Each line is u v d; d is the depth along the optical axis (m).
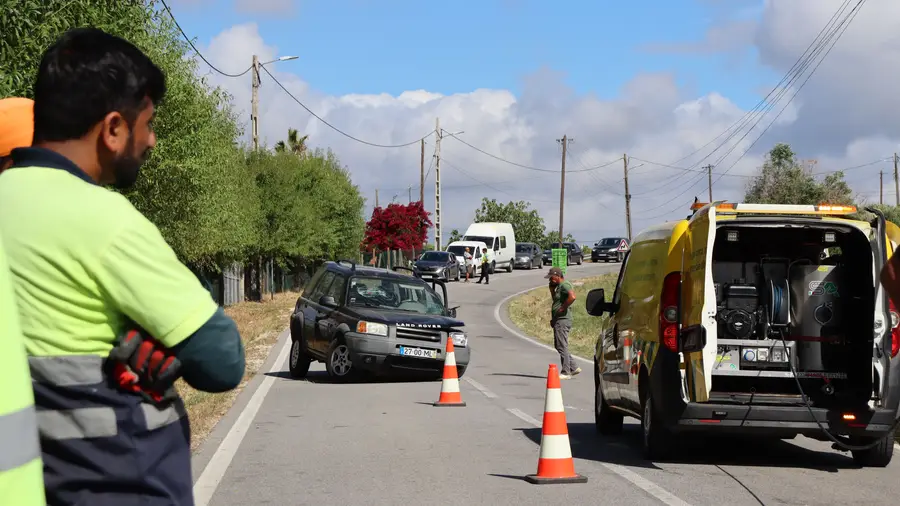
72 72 2.50
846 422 8.89
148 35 15.96
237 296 42.41
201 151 19.20
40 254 2.37
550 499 7.77
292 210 41.78
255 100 41.22
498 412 13.46
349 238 54.09
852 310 9.43
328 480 8.56
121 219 2.41
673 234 9.39
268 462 9.47
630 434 11.98
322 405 14.10
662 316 9.19
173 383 2.56
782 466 9.54
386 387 16.73
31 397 1.68
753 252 10.05
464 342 17.88
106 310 2.43
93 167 2.58
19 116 2.70
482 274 57.56
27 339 2.38
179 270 2.48
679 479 8.70
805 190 61.34
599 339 12.18
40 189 2.41
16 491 1.63
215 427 11.90
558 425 8.60
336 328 17.34
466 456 9.84
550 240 118.88
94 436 2.41
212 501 7.68
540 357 23.88
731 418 8.90
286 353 23.00
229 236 27.86
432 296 18.88
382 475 8.80
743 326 9.41
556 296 18.47
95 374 2.42
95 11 11.63
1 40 9.48
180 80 18.02
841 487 8.41
